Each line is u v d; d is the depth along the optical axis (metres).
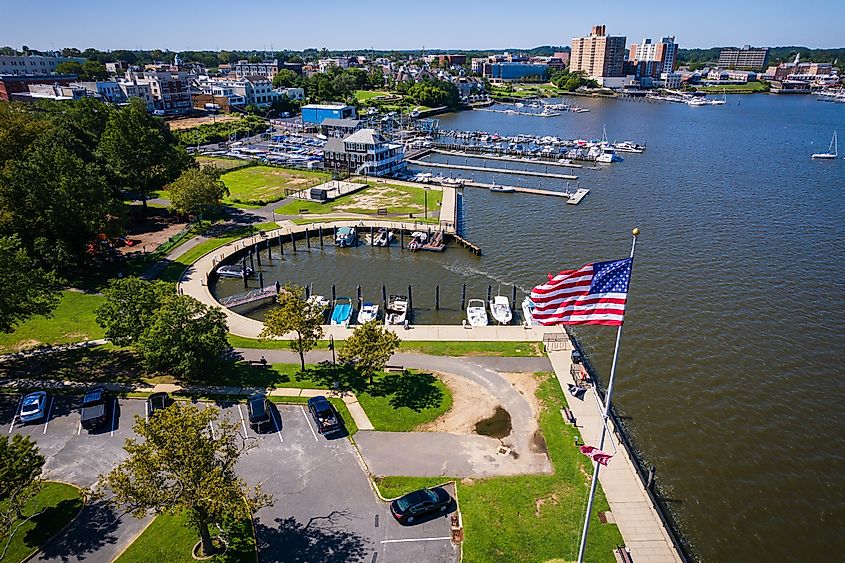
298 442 42.16
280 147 172.50
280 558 32.16
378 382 50.69
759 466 44.44
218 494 28.75
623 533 34.59
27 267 52.28
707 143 194.00
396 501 35.56
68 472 38.66
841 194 124.31
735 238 95.94
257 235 93.44
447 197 119.62
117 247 85.38
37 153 74.00
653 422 49.06
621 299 27.31
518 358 55.59
